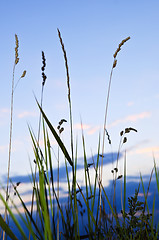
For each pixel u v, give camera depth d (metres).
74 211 0.69
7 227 0.53
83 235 0.72
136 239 0.81
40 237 0.65
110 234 0.78
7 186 0.73
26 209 0.65
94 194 0.72
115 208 0.83
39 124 0.76
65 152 0.70
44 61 0.78
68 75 0.72
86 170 0.73
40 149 0.71
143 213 0.80
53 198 0.71
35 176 0.73
